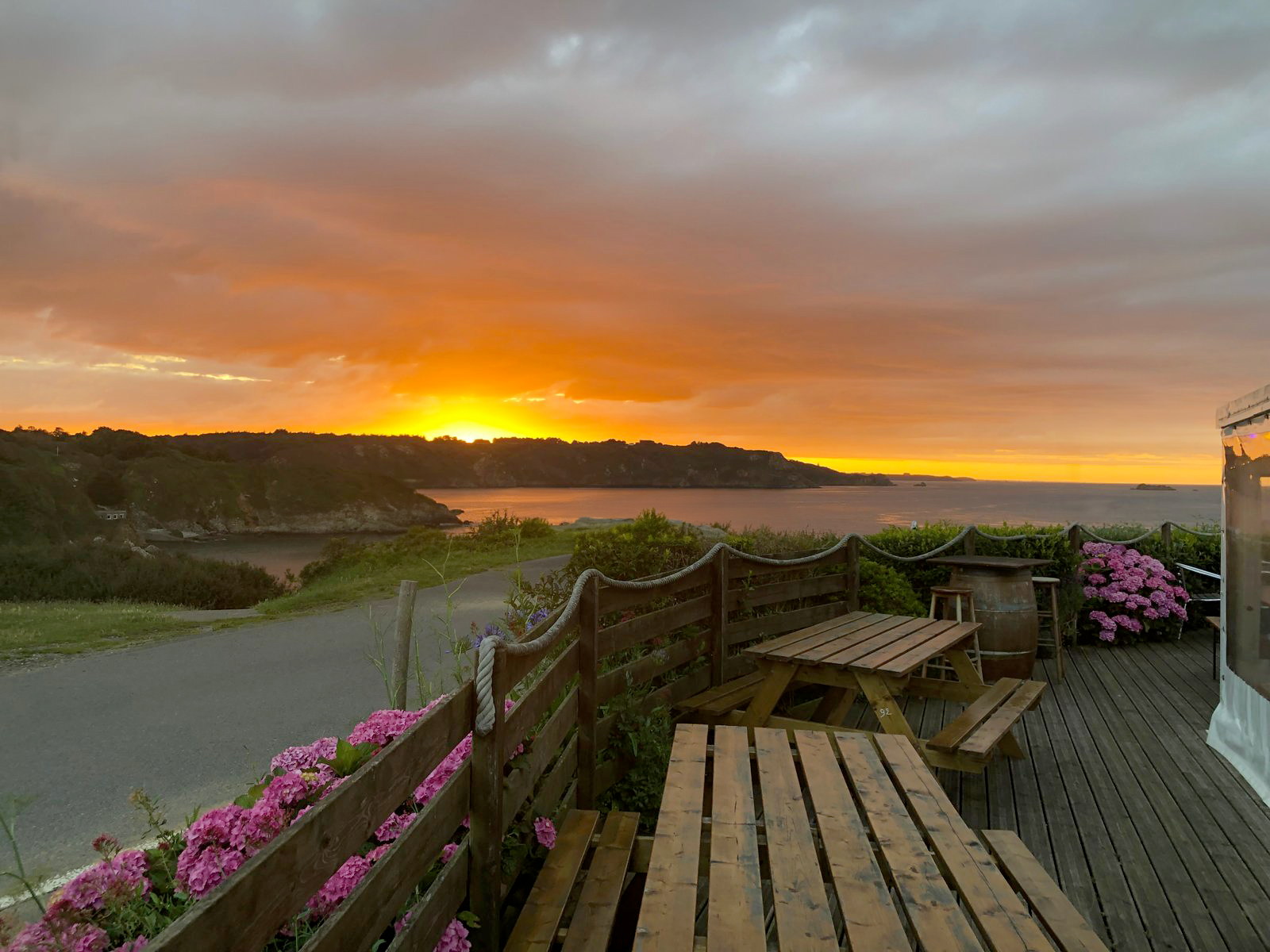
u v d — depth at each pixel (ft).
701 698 19.42
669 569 25.63
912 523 37.42
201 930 4.29
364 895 6.33
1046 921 8.89
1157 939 11.82
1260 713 18.11
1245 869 14.06
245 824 8.30
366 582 57.31
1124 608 35.83
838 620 23.54
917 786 12.43
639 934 8.25
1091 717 24.04
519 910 10.48
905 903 8.87
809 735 14.84
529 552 75.97
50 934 6.89
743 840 10.36
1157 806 16.99
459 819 8.75
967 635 21.33
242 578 75.20
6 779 18.93
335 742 11.32
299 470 500.33
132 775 19.21
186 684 28.66
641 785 15.19
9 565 65.57
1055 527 38.40
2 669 31.27
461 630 37.91
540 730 11.74
